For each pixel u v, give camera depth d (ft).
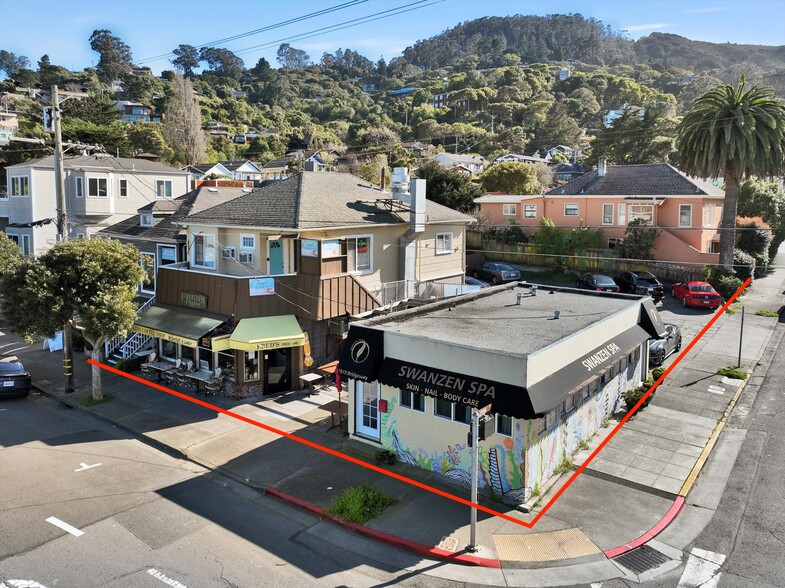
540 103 431.02
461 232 100.94
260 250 75.31
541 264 138.92
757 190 149.48
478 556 37.63
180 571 35.68
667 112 454.40
